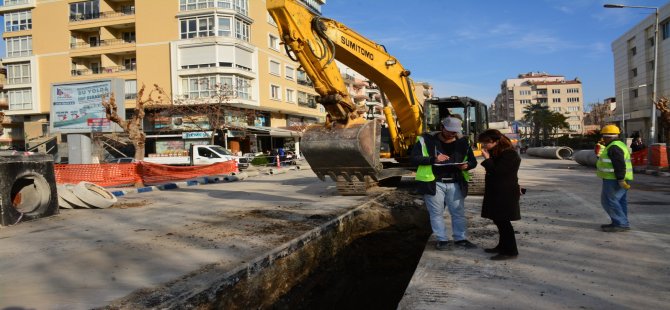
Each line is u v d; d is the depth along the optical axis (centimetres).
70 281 429
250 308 470
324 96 812
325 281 664
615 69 5731
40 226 762
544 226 683
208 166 1991
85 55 4266
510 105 13125
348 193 1046
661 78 4406
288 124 5003
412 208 940
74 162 1877
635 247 544
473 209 875
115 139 3284
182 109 3716
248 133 3966
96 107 1831
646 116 4712
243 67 4050
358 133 852
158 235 657
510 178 504
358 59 910
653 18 4491
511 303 375
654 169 1769
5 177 766
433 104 1256
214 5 3909
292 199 1067
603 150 647
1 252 562
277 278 532
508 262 497
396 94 1070
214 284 418
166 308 359
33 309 353
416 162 566
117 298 377
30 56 4406
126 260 509
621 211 632
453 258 524
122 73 4134
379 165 910
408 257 806
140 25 4056
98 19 4203
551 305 367
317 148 875
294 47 739
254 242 591
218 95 3650
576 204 893
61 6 4331
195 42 3881
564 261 493
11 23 4556
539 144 7612
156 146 4019
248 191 1323
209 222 762
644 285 408
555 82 12738
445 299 390
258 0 4325
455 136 568
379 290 669
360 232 880
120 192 1288
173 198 1173
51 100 1891
